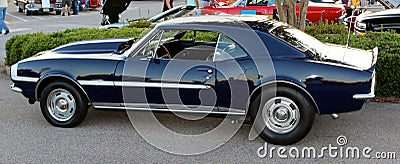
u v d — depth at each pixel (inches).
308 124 205.5
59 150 208.2
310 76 200.7
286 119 207.9
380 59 273.1
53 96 234.4
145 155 202.4
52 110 235.6
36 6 863.1
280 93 205.6
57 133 229.0
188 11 415.8
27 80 234.4
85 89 227.1
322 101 202.2
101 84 223.8
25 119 250.5
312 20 512.1
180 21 226.5
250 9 498.9
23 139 221.5
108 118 249.9
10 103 281.9
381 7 503.5
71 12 912.9
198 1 486.9
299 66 202.8
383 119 245.9
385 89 278.1
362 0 558.6
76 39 338.6
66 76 227.0
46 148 210.5
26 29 654.5
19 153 205.3
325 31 380.5
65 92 231.9
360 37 315.6
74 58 230.1
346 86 198.5
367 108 265.3
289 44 209.6
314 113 206.1
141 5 1178.6
